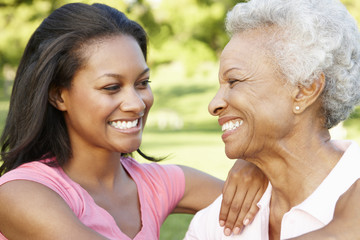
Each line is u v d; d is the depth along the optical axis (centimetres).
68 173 233
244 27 195
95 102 218
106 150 234
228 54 196
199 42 1912
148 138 1825
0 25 1457
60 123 234
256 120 191
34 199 204
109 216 229
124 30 225
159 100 3127
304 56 184
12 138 238
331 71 188
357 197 177
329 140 202
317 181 196
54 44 220
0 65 1570
